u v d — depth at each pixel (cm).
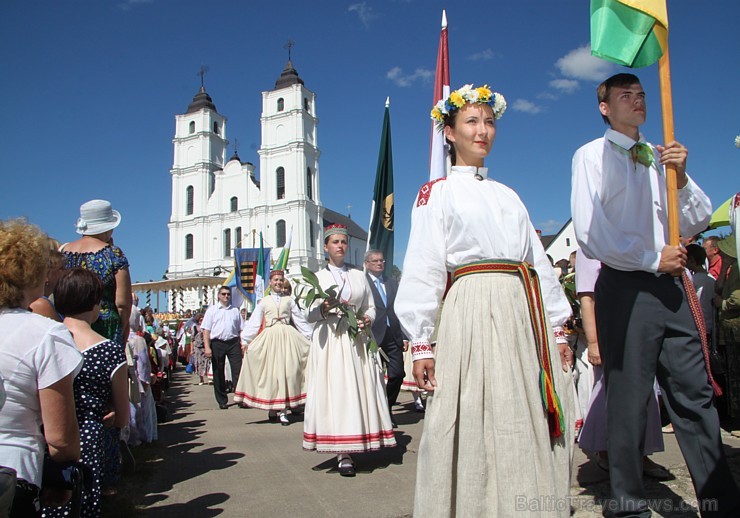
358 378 420
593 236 249
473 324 208
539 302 216
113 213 380
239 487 373
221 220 5622
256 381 666
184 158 5894
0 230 186
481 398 202
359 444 397
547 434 198
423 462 209
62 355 185
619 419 249
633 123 259
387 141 717
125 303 354
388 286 638
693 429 240
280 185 5431
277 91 5509
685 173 257
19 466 171
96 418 253
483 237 217
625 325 248
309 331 676
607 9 241
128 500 341
